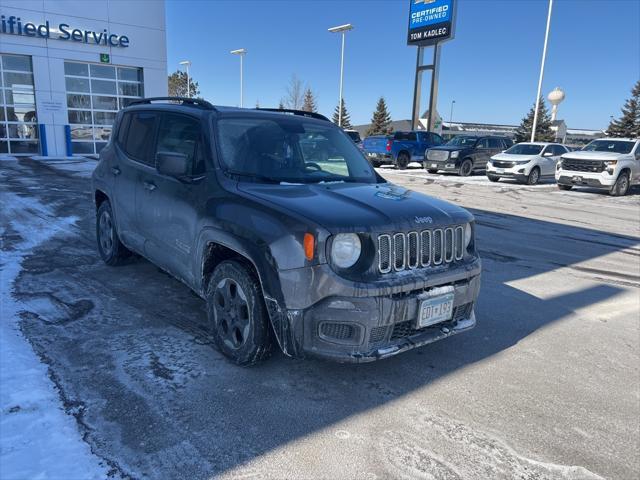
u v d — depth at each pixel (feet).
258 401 10.14
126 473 7.86
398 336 10.64
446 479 8.16
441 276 10.82
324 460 8.46
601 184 52.03
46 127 69.41
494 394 10.99
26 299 14.96
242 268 10.96
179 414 9.53
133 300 15.28
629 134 236.43
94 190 18.95
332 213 10.16
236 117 13.83
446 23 93.35
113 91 75.20
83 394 10.00
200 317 14.15
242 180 12.26
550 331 14.92
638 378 12.11
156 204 14.24
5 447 8.24
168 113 15.06
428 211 11.18
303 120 15.35
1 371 10.61
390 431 9.39
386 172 74.64
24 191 36.19
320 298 9.71
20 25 65.36
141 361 11.47
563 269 22.77
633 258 25.57
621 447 9.30
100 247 19.22
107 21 72.23
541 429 9.73
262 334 10.78
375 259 10.04
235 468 8.14
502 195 50.67
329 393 10.62
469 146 71.36
